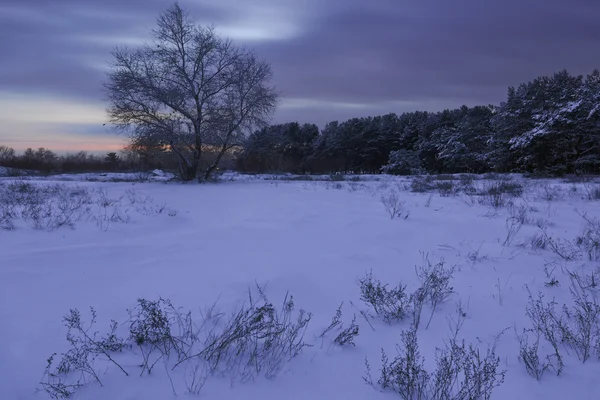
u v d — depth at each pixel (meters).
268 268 5.55
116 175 30.89
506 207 10.95
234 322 3.54
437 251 6.61
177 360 3.11
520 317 4.05
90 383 2.77
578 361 3.23
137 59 21.81
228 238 7.50
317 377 2.98
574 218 9.22
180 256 6.17
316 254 6.38
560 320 3.80
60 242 6.94
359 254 6.38
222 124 22.89
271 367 3.07
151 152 23.69
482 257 6.23
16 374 2.84
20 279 4.89
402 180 24.41
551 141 26.94
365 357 3.28
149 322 3.49
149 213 9.97
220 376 2.93
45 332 3.49
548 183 17.84
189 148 23.27
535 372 3.05
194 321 3.79
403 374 2.85
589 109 25.58
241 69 23.16
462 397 2.71
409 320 3.99
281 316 3.99
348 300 4.52
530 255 6.30
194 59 22.50
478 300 4.50
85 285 4.75
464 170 42.31
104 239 7.28
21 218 8.69
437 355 3.32
